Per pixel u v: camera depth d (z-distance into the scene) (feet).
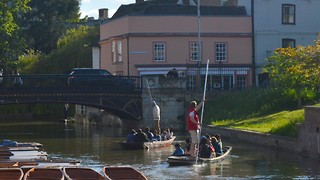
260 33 185.88
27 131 167.84
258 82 184.85
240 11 187.42
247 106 151.02
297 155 103.19
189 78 180.45
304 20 189.47
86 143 132.67
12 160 89.35
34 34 282.97
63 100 150.92
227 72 182.80
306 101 141.90
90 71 160.04
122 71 184.24
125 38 181.16
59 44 256.32
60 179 72.59
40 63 239.91
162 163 99.45
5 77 148.77
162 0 210.18
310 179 82.38
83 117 198.90
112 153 114.42
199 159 95.45
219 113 152.35
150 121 158.92
